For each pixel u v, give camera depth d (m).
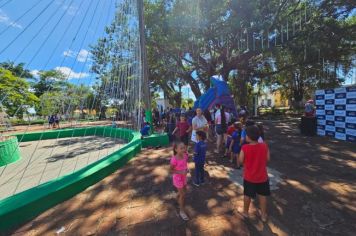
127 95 11.73
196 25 15.53
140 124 11.20
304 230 3.12
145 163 6.60
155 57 21.64
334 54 17.42
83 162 8.17
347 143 8.30
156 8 17.27
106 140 13.30
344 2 14.78
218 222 3.38
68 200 4.33
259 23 14.85
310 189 4.40
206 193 4.38
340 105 9.00
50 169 7.40
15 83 12.99
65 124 22.97
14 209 3.53
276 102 62.06
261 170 3.22
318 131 10.21
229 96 12.23
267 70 23.16
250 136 3.22
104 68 14.66
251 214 3.55
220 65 21.83
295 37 16.69
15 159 8.84
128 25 11.20
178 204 3.99
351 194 4.14
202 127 6.54
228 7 15.23
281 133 11.34
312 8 16.06
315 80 25.22
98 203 4.17
